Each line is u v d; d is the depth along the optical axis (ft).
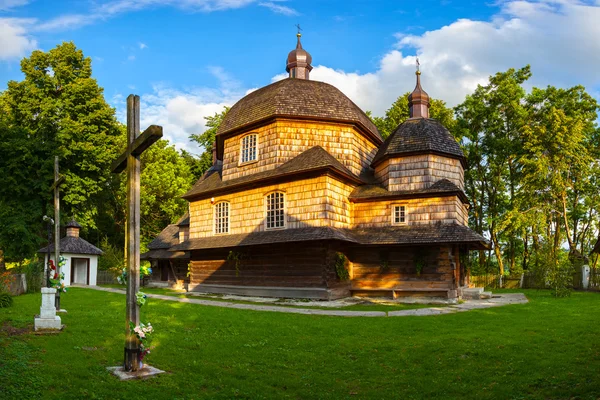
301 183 77.71
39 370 26.27
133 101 28.55
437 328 44.09
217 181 97.04
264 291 79.15
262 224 82.53
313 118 84.74
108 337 37.01
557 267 81.30
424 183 79.82
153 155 170.40
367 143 96.53
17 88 124.67
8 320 41.98
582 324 42.63
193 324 45.80
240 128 89.97
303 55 102.58
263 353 34.47
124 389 24.27
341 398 25.25
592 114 127.65
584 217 141.18
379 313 56.90
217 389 25.96
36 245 117.91
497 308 60.70
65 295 74.69
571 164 118.83
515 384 26.02
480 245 92.22
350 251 81.87
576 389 24.18
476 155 133.28
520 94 128.98
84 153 124.88
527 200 118.52
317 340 39.22
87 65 133.08
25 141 117.29
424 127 84.17
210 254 92.27
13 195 119.65
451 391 25.86
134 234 27.84
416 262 76.02
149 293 90.27
